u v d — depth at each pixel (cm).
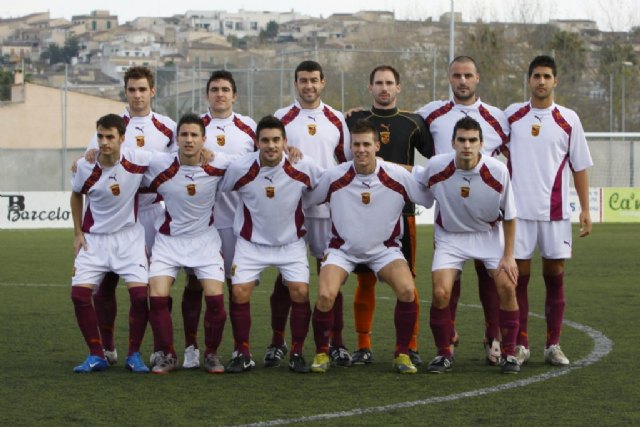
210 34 13375
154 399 766
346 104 3925
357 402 755
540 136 912
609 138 3481
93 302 920
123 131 862
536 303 1377
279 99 3697
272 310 927
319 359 880
